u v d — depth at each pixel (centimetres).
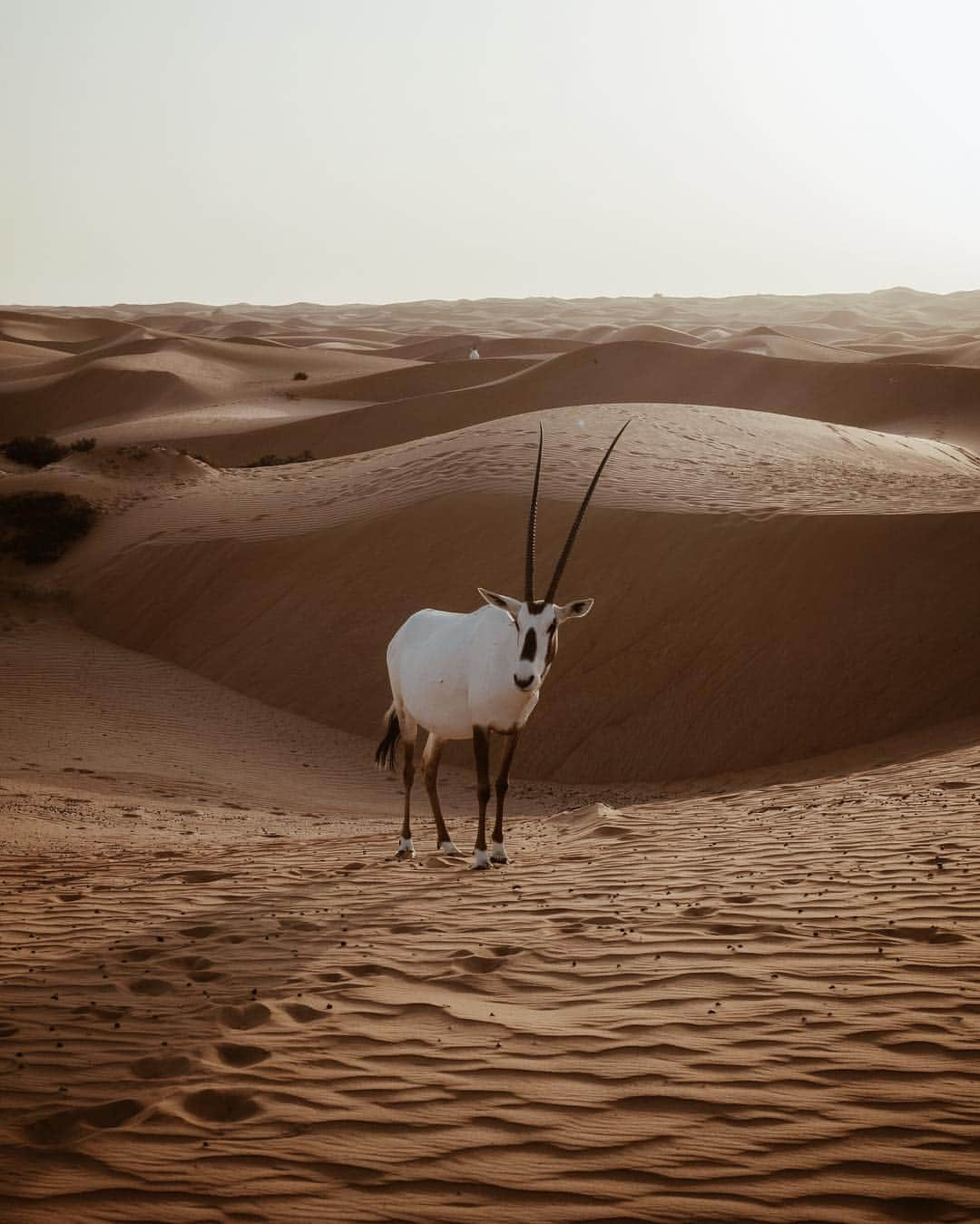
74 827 1188
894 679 1792
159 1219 327
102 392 7762
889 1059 423
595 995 516
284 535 2692
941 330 17788
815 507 2291
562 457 2811
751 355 6662
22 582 2917
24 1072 444
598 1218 322
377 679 2161
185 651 2453
